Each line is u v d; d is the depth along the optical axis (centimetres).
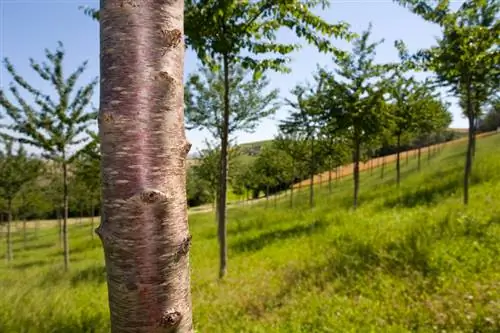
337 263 602
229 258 1005
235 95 1067
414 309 404
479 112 1758
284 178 3609
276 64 679
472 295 407
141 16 107
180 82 115
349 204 1788
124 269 105
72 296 642
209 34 630
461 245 559
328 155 2289
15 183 1886
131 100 105
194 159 2319
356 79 1259
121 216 104
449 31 804
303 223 1317
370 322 399
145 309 105
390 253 578
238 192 3856
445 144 4434
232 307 530
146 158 105
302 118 1634
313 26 617
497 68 866
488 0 826
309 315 441
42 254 2219
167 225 108
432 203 1174
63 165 1113
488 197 934
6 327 388
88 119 1069
